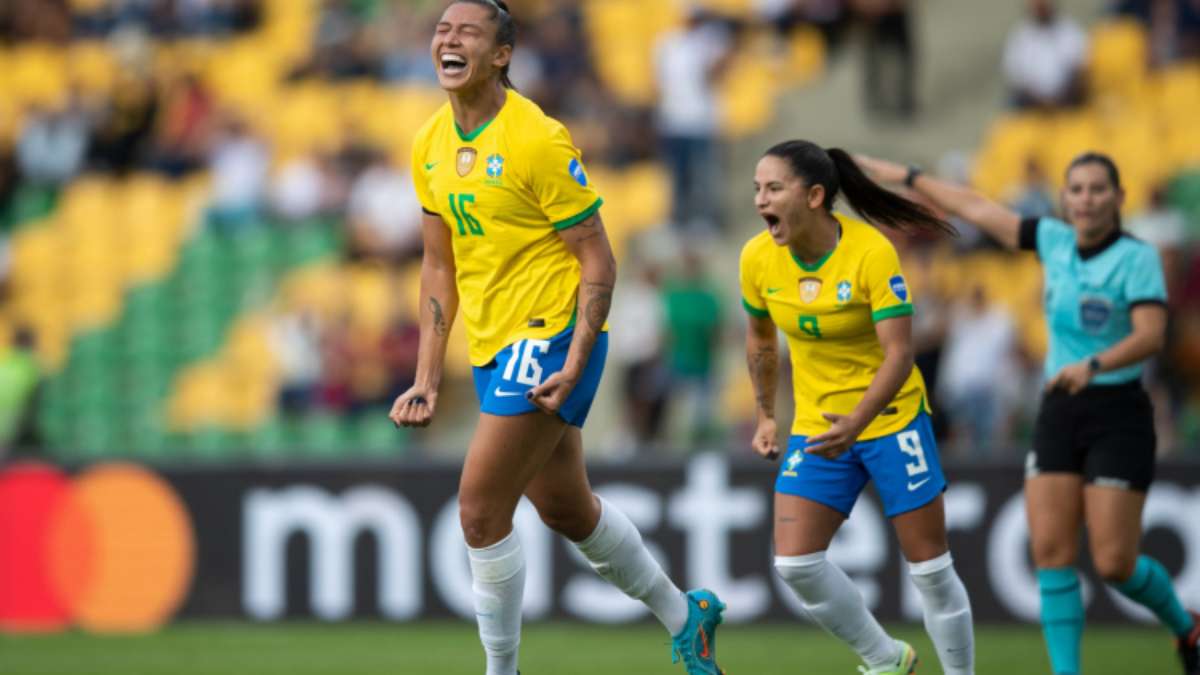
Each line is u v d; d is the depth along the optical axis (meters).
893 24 53.94
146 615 35.69
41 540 36.22
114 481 36.06
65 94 60.03
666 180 52.59
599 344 18.66
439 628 34.56
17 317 55.06
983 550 33.25
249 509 35.59
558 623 34.62
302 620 35.25
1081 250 22.42
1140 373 22.27
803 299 19.83
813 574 20.02
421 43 58.16
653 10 58.72
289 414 46.72
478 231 18.36
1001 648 30.66
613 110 53.81
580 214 18.06
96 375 53.25
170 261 54.78
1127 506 21.77
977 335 42.53
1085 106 53.66
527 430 18.19
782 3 55.81
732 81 55.16
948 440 40.88
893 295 19.20
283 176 54.03
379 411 46.22
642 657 30.20
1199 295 44.22
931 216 20.28
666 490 34.53
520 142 17.89
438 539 34.97
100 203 56.62
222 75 60.22
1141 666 28.25
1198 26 54.50
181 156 56.72
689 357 43.59
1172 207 51.22
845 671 28.34
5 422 47.16
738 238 52.47
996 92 55.72
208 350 52.78
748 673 28.12
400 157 55.78
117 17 62.09
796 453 20.34
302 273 52.69
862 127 54.47
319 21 60.84
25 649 32.34
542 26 55.47
